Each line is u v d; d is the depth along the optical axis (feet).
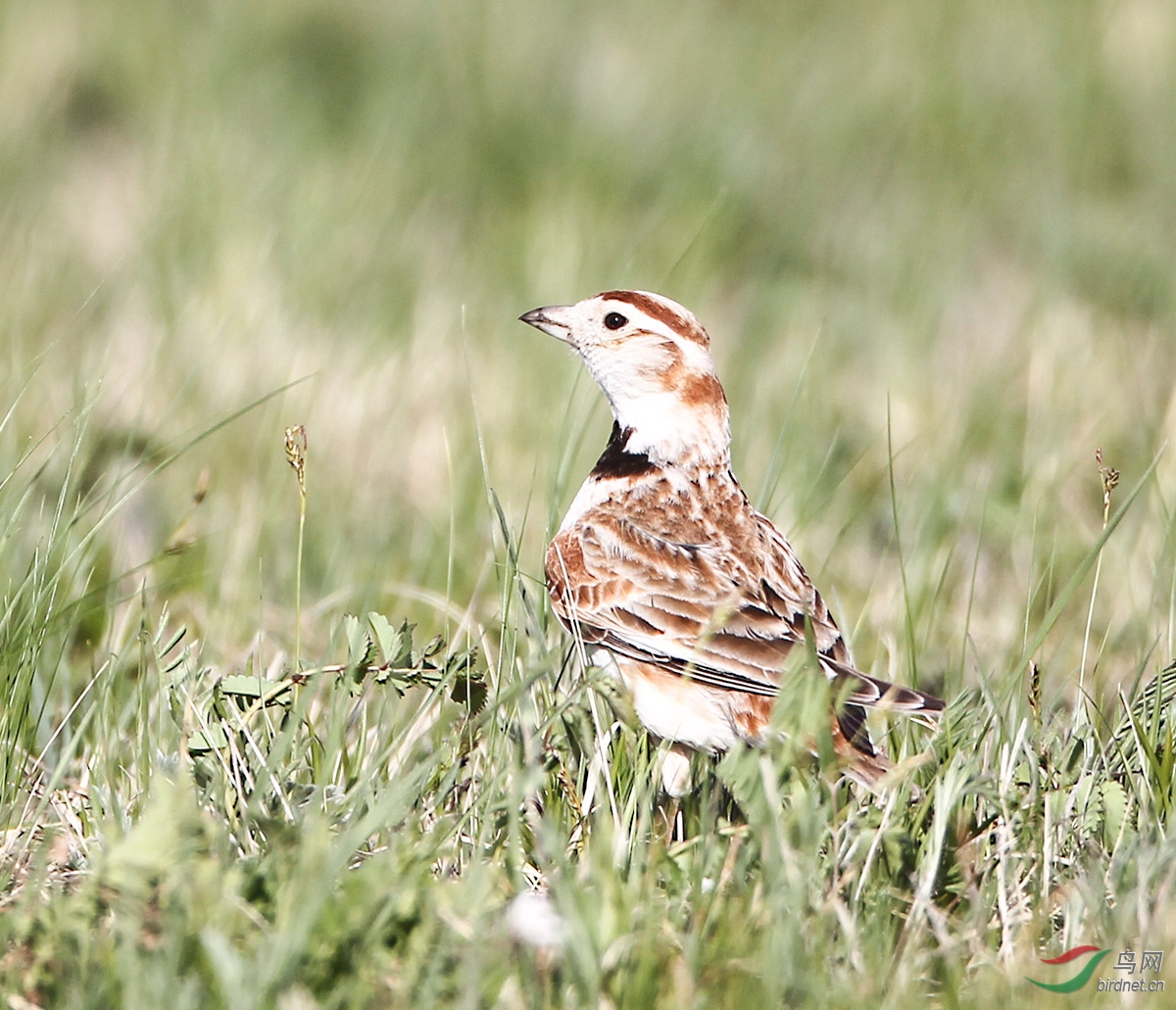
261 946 21.53
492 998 21.72
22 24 85.61
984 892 25.40
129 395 46.91
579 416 47.78
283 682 28.45
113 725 29.89
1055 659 35.83
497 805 25.82
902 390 53.72
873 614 39.58
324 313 56.75
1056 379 51.72
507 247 64.85
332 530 41.83
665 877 25.32
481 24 90.02
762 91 86.33
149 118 78.95
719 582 31.07
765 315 61.82
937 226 72.49
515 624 30.66
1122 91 86.84
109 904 22.84
